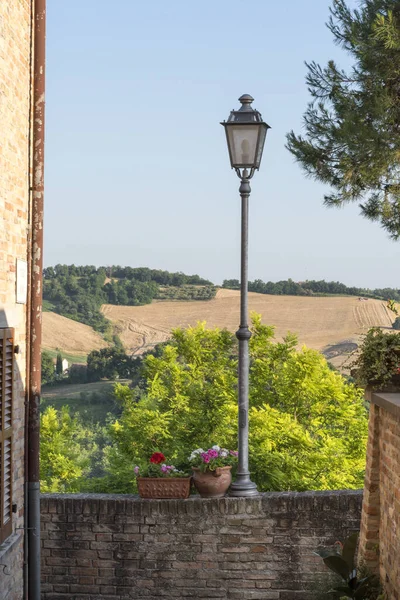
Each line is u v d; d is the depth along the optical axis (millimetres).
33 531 7922
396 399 6117
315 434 21281
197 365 22562
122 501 8750
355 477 19500
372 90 10555
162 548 8703
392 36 9836
